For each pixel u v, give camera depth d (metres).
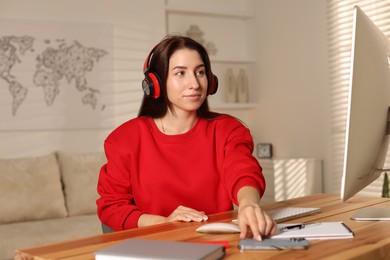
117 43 5.09
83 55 4.95
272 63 5.63
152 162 1.97
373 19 4.46
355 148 1.42
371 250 1.20
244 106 5.77
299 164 4.98
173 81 1.87
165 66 1.88
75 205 4.29
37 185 4.19
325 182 4.99
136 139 2.00
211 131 2.03
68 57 4.90
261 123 5.82
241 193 1.60
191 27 5.63
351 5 4.65
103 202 1.94
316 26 5.05
